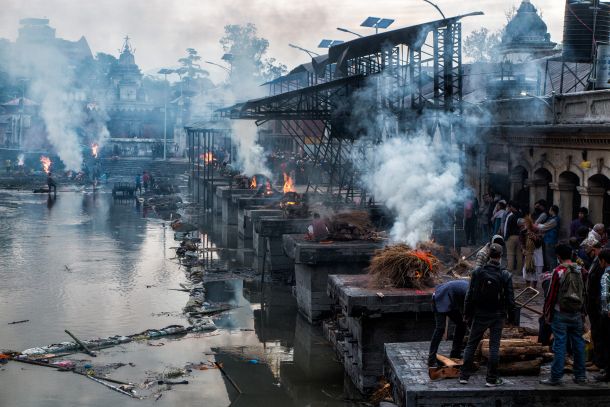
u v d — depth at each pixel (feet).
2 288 84.48
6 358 57.88
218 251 112.68
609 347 36.09
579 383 35.76
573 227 62.28
